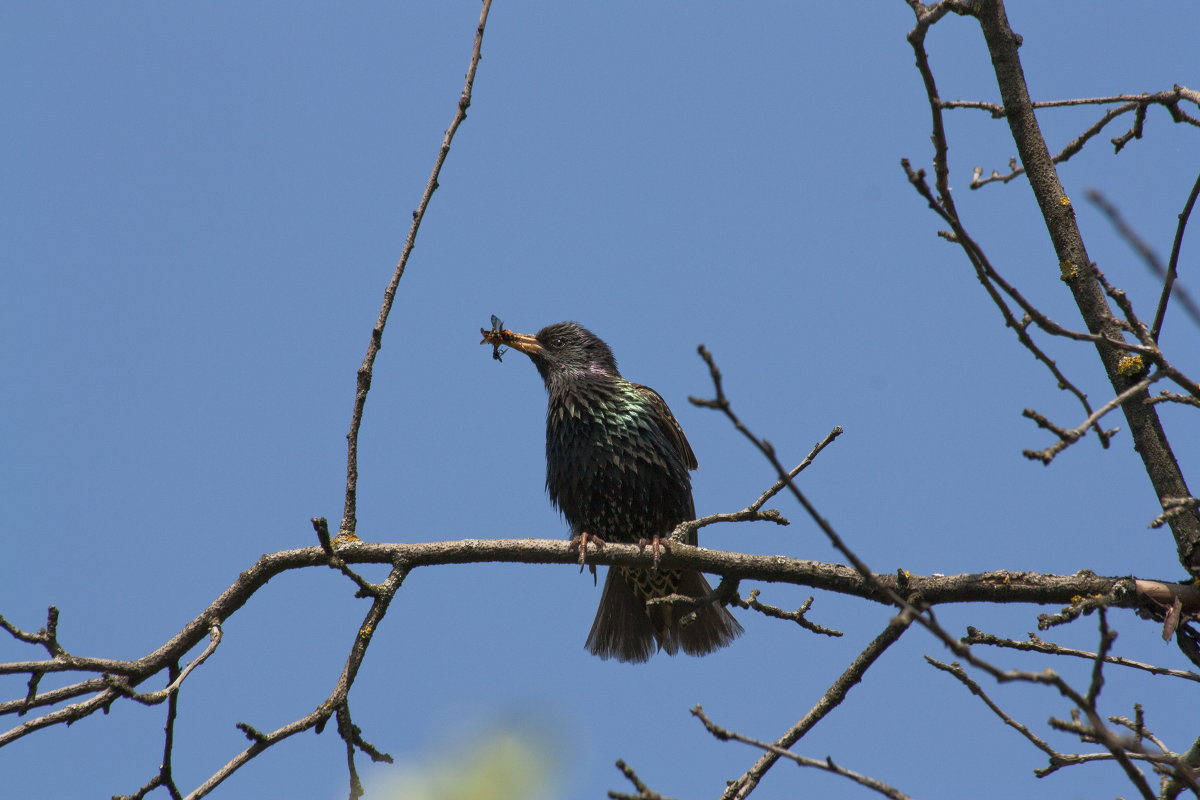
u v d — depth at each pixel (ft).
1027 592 33.94
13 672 28.96
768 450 22.22
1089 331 34.86
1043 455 23.34
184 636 33.40
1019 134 35.86
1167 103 34.14
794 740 32.24
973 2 35.68
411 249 37.88
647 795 24.22
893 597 22.84
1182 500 26.73
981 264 26.94
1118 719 30.83
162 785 30.68
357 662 32.68
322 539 33.17
